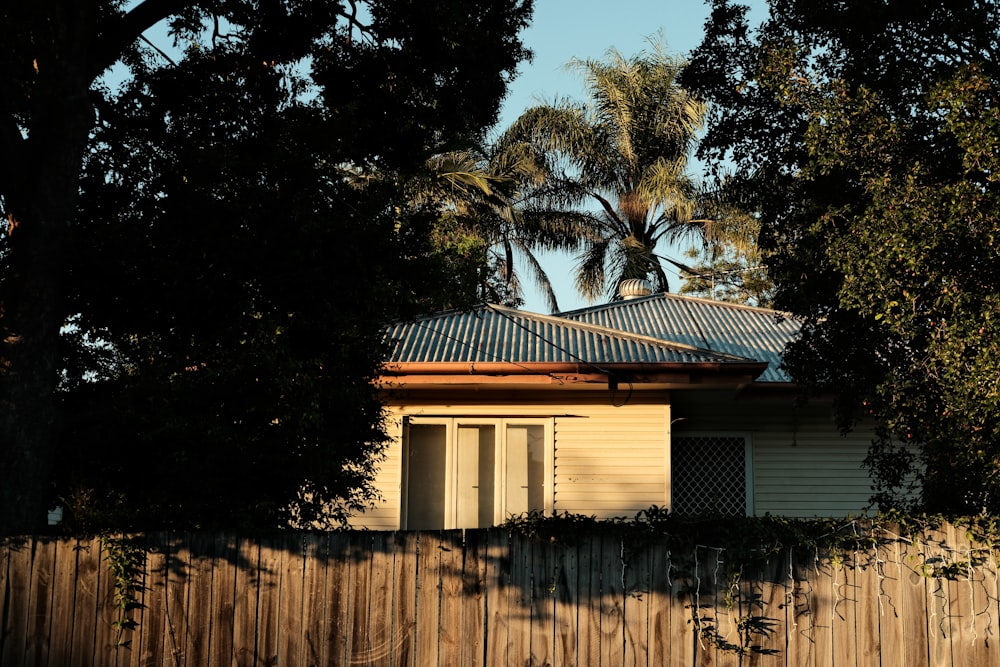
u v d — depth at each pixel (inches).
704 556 336.5
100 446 368.8
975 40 382.9
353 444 404.8
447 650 334.3
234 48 455.8
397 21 450.6
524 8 473.7
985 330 318.7
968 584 334.0
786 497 605.9
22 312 362.9
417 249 406.0
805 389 447.5
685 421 617.9
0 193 384.8
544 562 338.3
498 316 657.0
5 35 363.6
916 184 350.6
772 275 426.3
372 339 375.2
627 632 334.6
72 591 335.3
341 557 339.3
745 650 331.9
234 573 338.6
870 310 347.9
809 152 373.1
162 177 410.9
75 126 376.5
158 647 333.7
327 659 334.3
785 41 404.8
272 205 363.6
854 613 334.3
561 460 582.6
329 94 458.6
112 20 414.0
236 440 349.4
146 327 382.6
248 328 357.4
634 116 1310.3
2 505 348.8
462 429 591.8
